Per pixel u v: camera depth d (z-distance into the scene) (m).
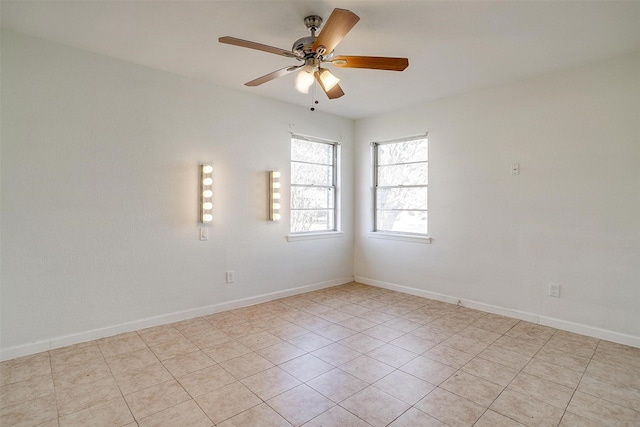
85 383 2.28
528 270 3.47
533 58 2.97
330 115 4.78
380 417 1.94
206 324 3.37
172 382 2.30
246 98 3.91
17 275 2.63
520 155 3.50
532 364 2.56
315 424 1.88
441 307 3.93
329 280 4.84
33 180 2.68
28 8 2.26
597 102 3.04
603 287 3.03
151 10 2.28
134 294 3.19
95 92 2.94
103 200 3.00
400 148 4.67
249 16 2.35
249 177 3.96
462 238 3.96
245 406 2.04
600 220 3.04
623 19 2.35
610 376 2.38
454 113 4.01
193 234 3.54
